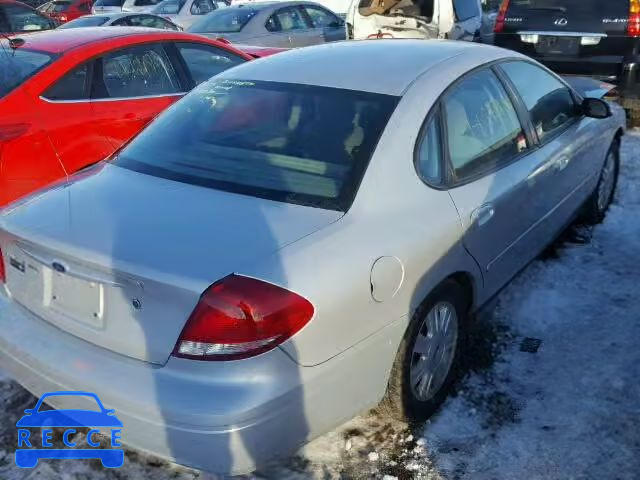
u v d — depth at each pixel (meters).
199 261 2.23
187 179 2.82
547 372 3.29
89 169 3.17
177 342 2.18
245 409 2.12
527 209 3.53
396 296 2.55
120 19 12.52
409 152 2.81
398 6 9.66
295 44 11.27
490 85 3.46
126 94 5.13
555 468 2.69
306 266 2.28
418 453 2.81
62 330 2.48
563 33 7.79
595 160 4.60
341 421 2.48
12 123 4.47
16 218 2.67
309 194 2.62
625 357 3.38
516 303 3.91
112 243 2.36
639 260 4.39
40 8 17.66
